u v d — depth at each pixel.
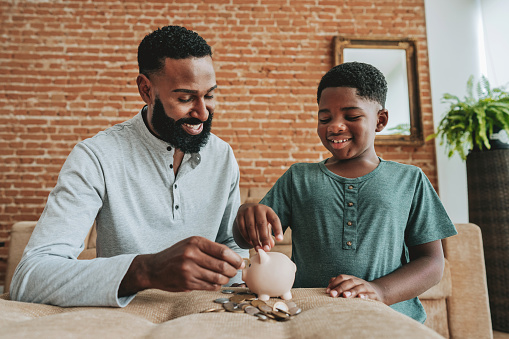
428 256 0.73
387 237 0.74
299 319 0.41
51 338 0.31
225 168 1.04
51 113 3.09
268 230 0.66
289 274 0.57
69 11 3.19
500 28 3.04
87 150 0.89
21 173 3.02
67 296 0.52
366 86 0.78
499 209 2.23
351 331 0.33
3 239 2.94
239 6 3.27
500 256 2.19
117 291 0.51
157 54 0.83
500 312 2.15
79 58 3.15
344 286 0.59
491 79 3.15
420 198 0.78
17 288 0.58
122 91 3.15
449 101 3.17
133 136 0.95
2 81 3.09
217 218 1.00
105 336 0.33
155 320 0.46
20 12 3.17
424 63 3.23
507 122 2.33
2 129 3.05
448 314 1.72
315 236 0.78
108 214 0.91
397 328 0.32
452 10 3.30
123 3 3.22
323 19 3.28
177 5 3.24
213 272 0.51
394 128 3.12
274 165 3.12
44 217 0.75
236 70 3.20
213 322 0.39
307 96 3.20
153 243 0.94
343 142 0.79
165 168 0.94
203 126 0.92
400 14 3.30
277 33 3.25
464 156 2.53
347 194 0.78
